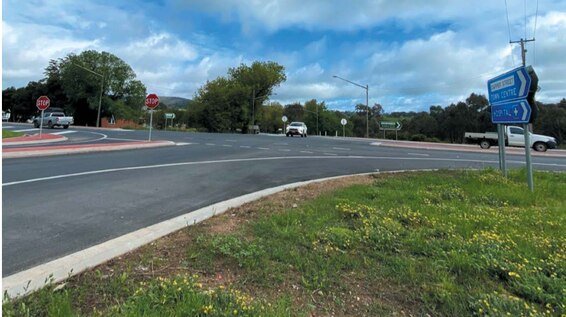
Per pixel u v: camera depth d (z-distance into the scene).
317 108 92.75
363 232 4.45
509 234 4.60
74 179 8.15
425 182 8.60
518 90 8.45
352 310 2.83
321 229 4.58
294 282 3.21
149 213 5.57
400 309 2.86
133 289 2.95
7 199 6.11
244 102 69.50
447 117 72.12
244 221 5.02
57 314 2.52
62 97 69.81
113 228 4.77
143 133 34.03
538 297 3.02
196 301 2.67
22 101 75.88
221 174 9.69
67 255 3.76
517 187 8.08
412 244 4.11
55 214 5.31
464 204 6.39
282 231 4.45
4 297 2.66
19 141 19.67
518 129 27.75
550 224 5.19
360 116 95.12
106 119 63.78
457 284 3.25
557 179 10.04
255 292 3.02
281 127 86.75
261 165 11.92
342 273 3.42
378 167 12.54
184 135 32.66
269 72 73.81
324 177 9.80
